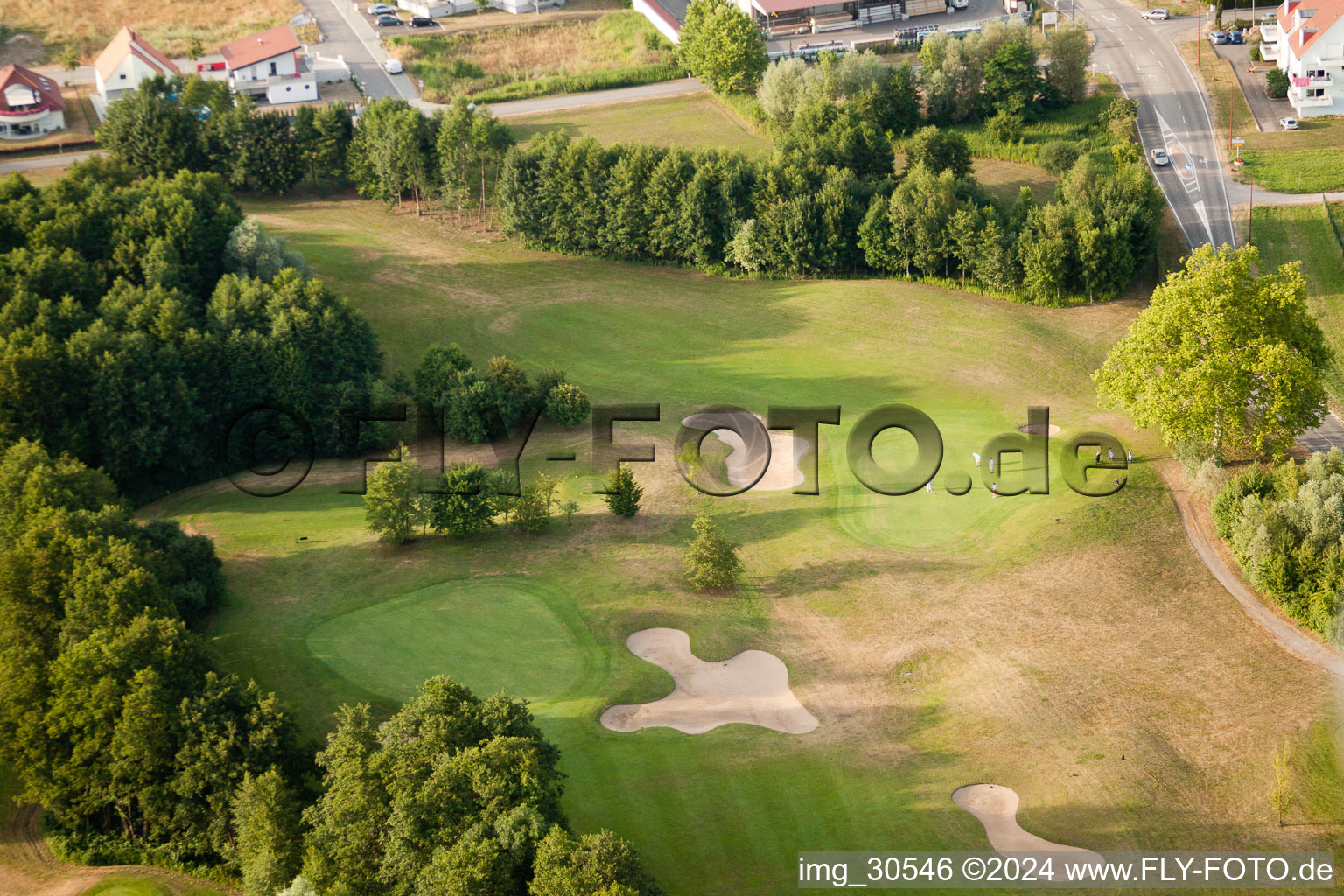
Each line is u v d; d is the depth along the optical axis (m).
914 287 133.62
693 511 92.12
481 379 107.81
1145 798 60.19
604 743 65.69
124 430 98.94
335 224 155.38
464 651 73.94
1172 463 94.25
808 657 73.94
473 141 151.75
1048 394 110.38
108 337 100.00
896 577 81.69
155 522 80.31
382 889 53.38
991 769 62.97
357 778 55.38
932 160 145.00
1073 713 66.94
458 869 49.94
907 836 58.59
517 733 58.03
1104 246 124.88
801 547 86.19
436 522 86.94
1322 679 68.69
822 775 63.22
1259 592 77.62
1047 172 154.62
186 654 65.62
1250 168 148.38
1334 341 115.94
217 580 80.44
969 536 86.38
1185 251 133.00
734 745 65.88
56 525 72.75
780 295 135.00
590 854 49.38
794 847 58.12
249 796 57.47
